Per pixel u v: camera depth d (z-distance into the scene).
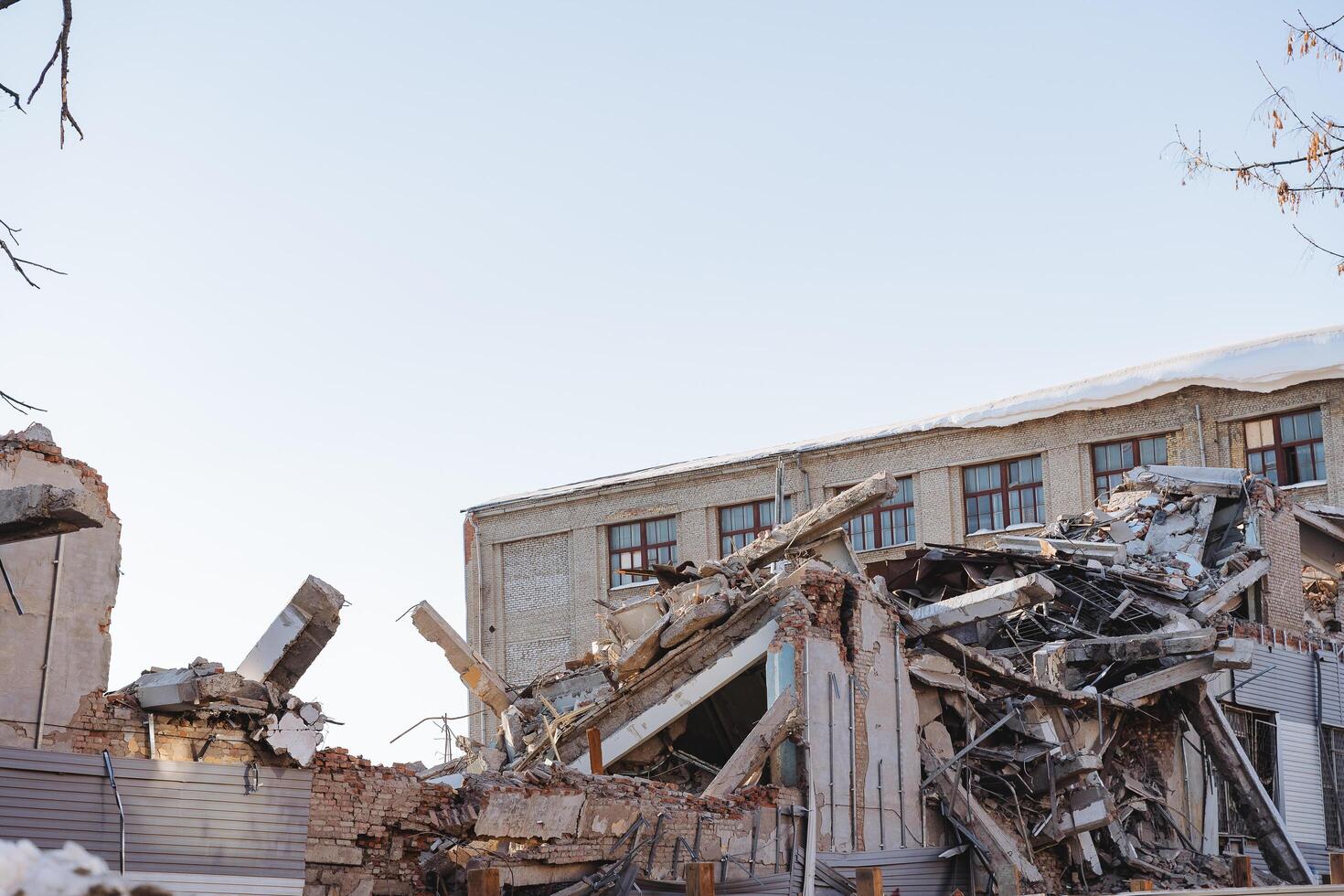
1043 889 21.31
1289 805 29.12
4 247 8.20
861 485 23.06
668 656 21.25
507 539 47.69
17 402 8.20
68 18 8.22
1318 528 32.81
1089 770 22.23
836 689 20.47
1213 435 36.97
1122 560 28.56
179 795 12.84
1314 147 11.02
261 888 13.12
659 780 22.33
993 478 40.19
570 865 15.77
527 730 25.25
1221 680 28.12
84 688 12.73
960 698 23.11
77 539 13.04
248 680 13.30
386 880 14.36
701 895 12.75
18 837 11.87
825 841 19.42
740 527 43.66
